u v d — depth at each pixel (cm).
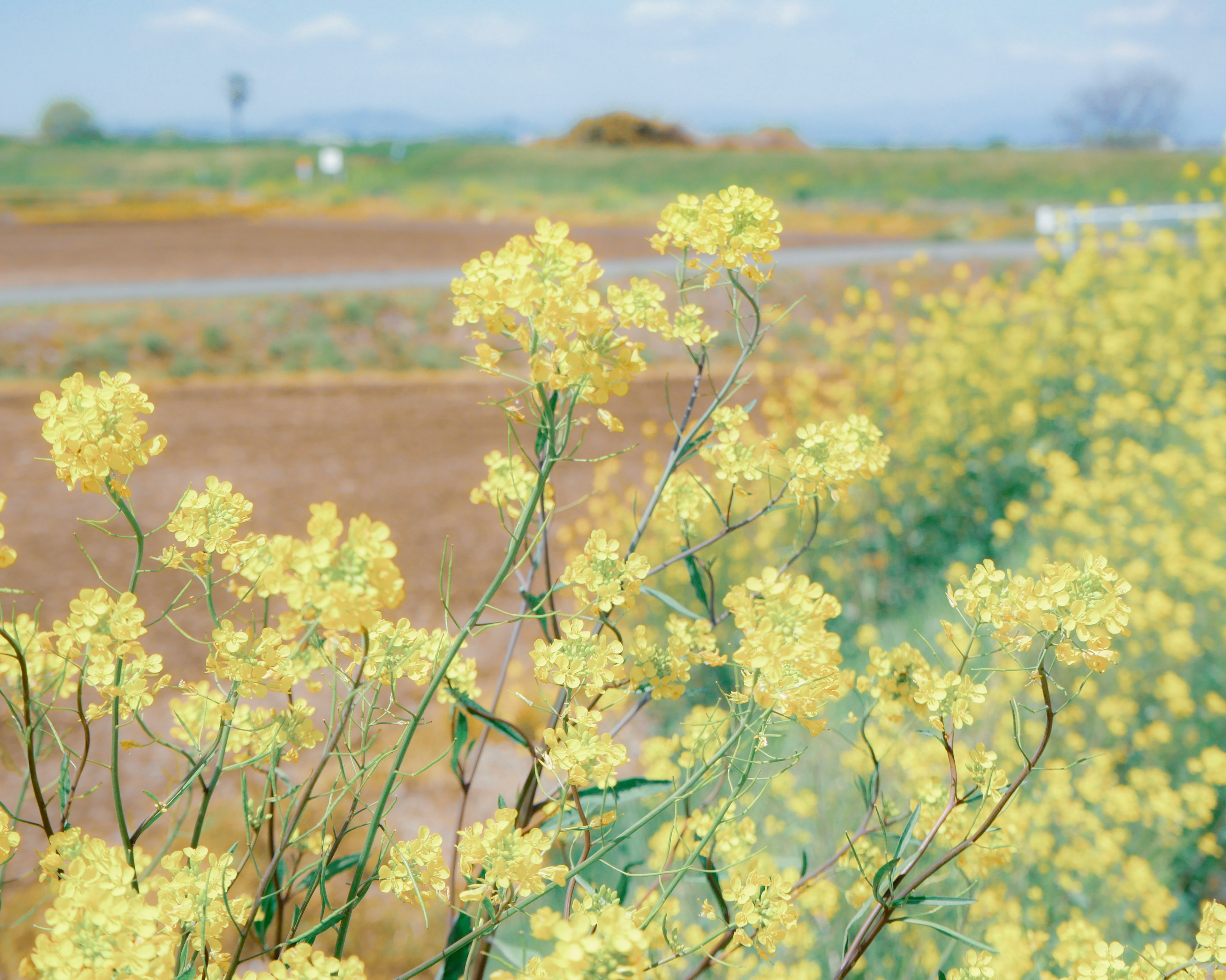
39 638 106
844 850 158
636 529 155
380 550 80
